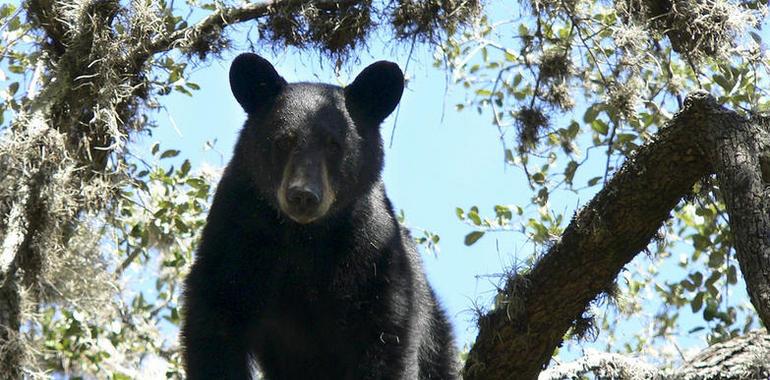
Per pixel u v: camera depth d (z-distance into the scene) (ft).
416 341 37.11
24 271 32.58
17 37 39.50
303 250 36.68
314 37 39.22
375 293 36.65
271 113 36.68
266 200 36.09
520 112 41.04
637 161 31.32
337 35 39.24
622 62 38.45
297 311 37.63
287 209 33.88
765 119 31.50
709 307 42.86
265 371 39.45
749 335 35.01
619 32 38.19
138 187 39.17
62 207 33.78
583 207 32.53
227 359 35.78
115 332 44.80
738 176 28.50
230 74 37.86
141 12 37.50
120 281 45.68
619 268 32.53
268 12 38.91
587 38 40.14
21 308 31.07
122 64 37.65
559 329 33.42
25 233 32.58
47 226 32.99
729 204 28.40
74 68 36.88
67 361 45.09
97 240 36.60
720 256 42.01
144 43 37.73
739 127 29.58
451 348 42.04
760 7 38.06
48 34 38.32
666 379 34.73
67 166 34.30
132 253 44.45
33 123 34.35
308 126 35.68
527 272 33.68
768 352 34.09
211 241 36.29
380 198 38.17
